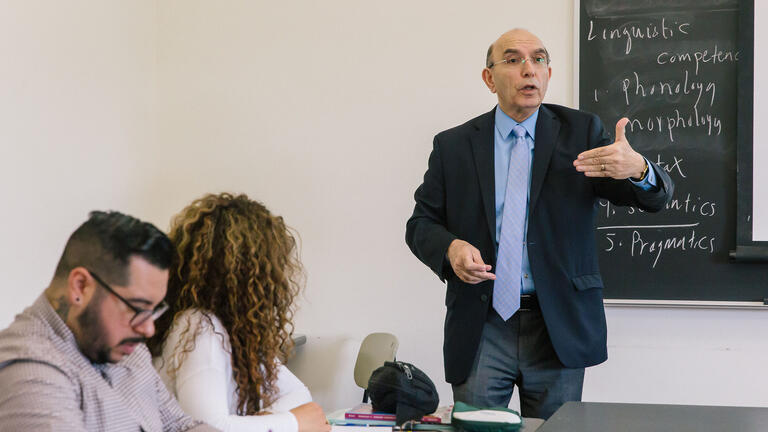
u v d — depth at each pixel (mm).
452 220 2223
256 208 1632
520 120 2203
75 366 1146
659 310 2938
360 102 3281
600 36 2988
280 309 1637
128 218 1175
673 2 2926
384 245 3242
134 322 1143
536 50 2170
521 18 3104
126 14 3316
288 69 3365
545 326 2076
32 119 2812
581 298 2098
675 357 2922
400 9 3244
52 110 2908
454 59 3184
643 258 2934
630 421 1342
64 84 2969
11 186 2713
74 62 3020
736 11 2873
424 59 3215
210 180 3436
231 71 3428
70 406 1101
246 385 1555
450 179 2240
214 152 3436
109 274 1120
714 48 2891
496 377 2111
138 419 1253
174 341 1514
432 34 3207
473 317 2125
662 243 2922
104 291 1123
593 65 2992
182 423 1388
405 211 3227
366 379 2723
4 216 2684
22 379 1078
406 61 3234
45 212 2867
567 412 1431
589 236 2141
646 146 2945
